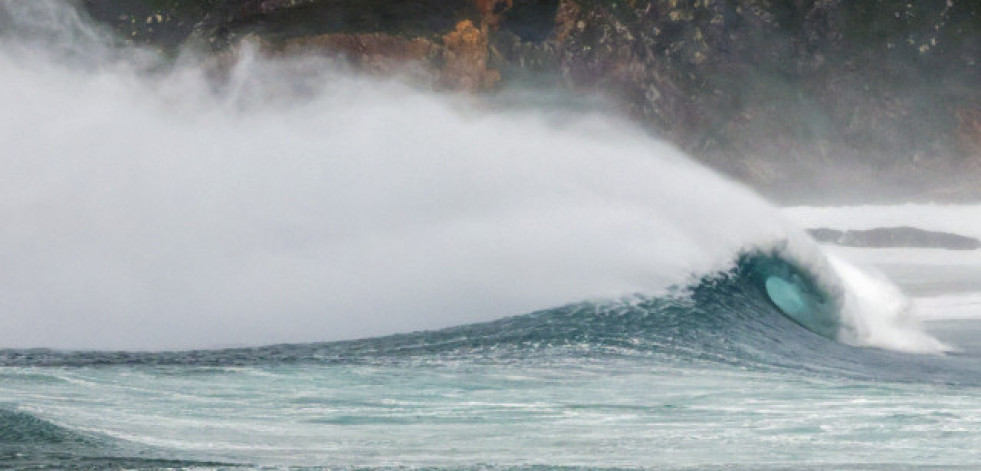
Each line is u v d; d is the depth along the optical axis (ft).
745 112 540.11
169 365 148.46
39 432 99.04
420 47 469.16
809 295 209.26
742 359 165.68
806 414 115.65
